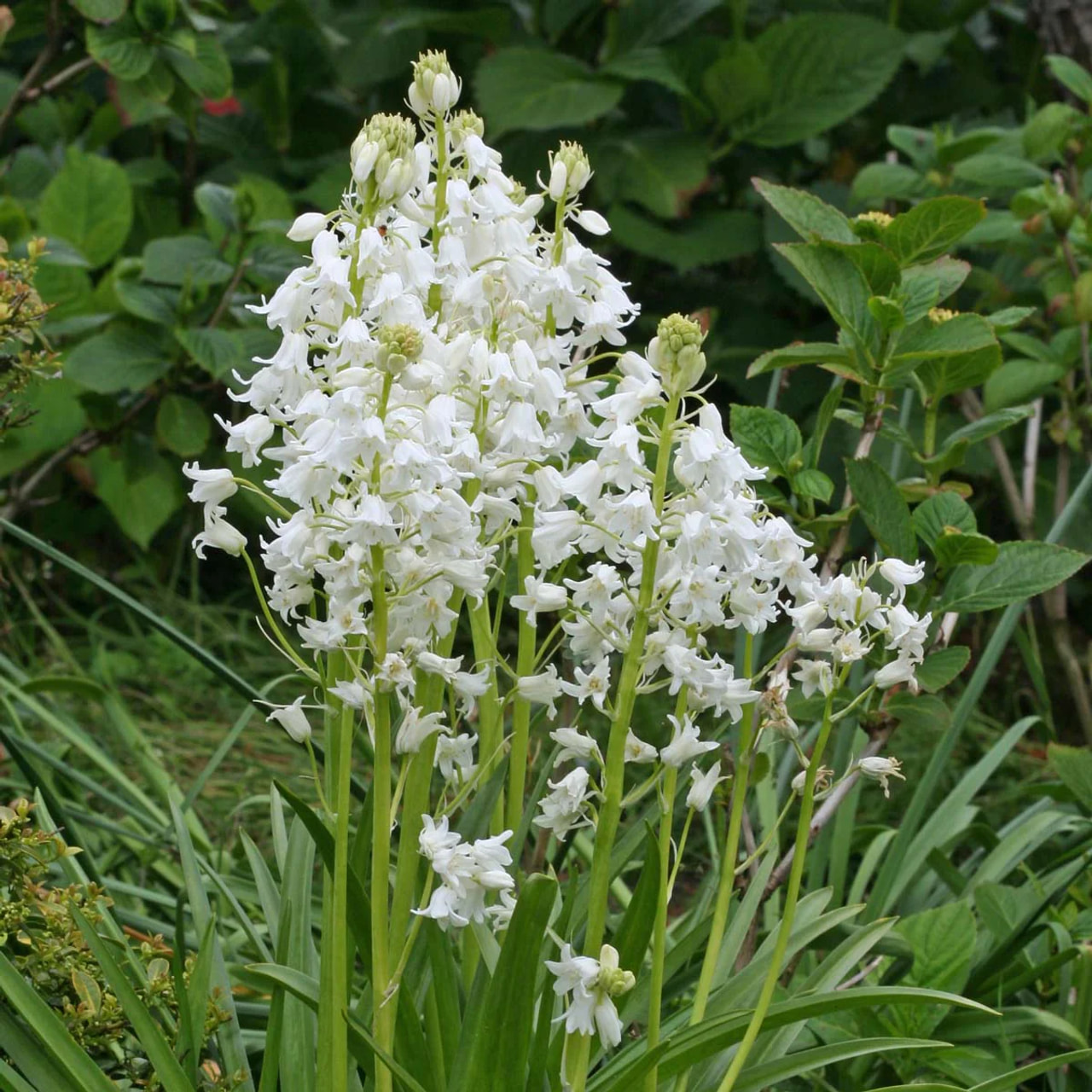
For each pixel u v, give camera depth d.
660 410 1.61
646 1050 1.48
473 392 1.48
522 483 1.50
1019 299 2.57
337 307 1.43
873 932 1.61
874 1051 1.51
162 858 1.88
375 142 1.42
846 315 1.71
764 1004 1.48
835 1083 1.73
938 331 1.71
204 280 2.41
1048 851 2.00
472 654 2.67
